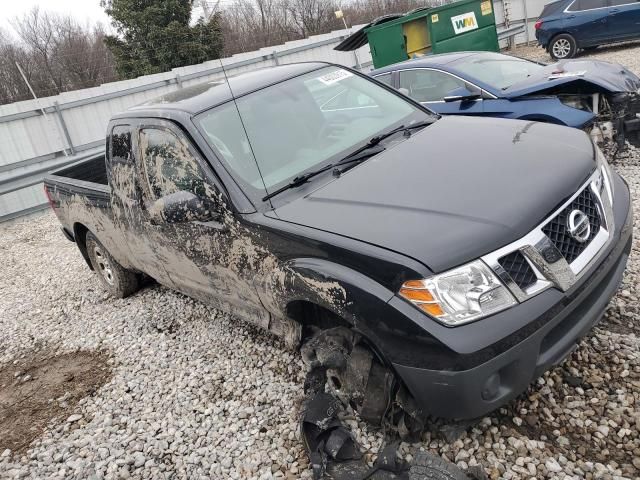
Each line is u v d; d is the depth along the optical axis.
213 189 3.27
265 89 3.90
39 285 6.94
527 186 2.64
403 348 2.38
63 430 3.71
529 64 6.96
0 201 10.57
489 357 2.26
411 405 2.59
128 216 4.32
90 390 4.14
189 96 3.94
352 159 3.38
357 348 2.69
